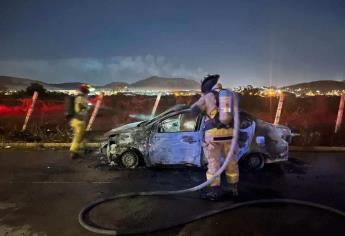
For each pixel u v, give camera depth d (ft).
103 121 55.21
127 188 23.16
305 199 20.93
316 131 40.47
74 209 19.85
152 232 16.70
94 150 34.17
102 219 18.33
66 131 42.83
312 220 17.88
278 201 19.94
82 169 27.68
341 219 17.99
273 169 26.99
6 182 24.73
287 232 16.63
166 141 26.27
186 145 26.02
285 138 27.04
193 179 24.77
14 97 86.58
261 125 26.27
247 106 65.87
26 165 29.12
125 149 27.25
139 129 27.04
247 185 23.34
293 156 31.17
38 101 74.64
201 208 19.57
